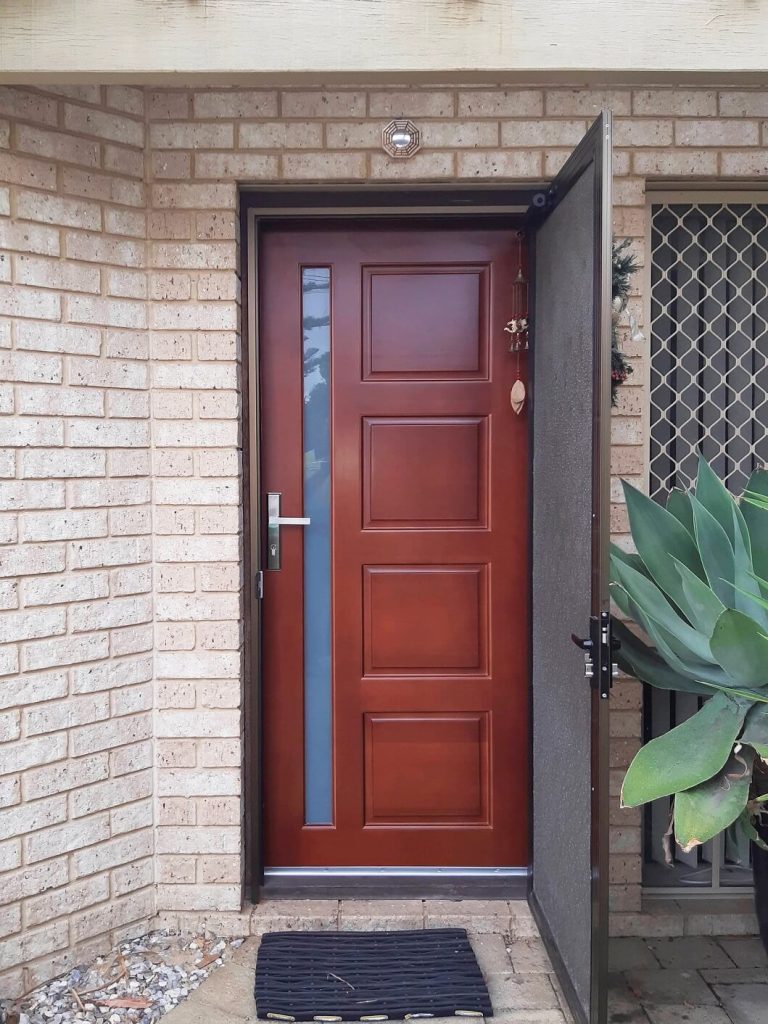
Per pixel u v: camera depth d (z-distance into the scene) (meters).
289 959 2.35
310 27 1.84
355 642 2.71
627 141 2.50
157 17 1.84
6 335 2.17
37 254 2.22
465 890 2.65
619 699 2.55
